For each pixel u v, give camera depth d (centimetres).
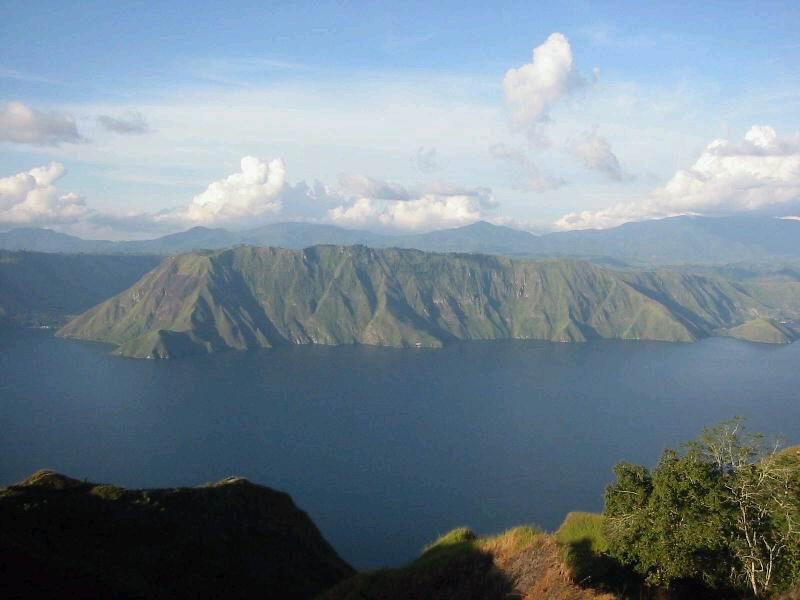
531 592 2277
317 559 4512
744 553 2475
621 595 2397
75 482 4256
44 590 2783
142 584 3203
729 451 2864
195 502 4406
